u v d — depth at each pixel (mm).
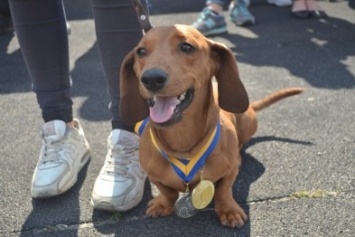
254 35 2275
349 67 1859
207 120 989
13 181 1240
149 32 973
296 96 1642
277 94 1374
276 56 2004
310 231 1018
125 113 1064
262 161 1272
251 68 1895
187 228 1054
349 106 1553
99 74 1914
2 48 2250
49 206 1143
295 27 2357
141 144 1064
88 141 1421
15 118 1595
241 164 1263
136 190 1125
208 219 1079
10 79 1903
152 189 1207
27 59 1187
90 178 1244
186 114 962
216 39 2240
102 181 1130
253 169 1240
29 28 1144
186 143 990
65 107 1251
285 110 1545
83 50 2180
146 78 870
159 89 876
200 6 2768
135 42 1159
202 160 1004
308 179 1189
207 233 1034
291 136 1388
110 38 1145
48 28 1162
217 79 1036
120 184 1110
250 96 1650
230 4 2650
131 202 1107
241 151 1321
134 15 1132
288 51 2055
